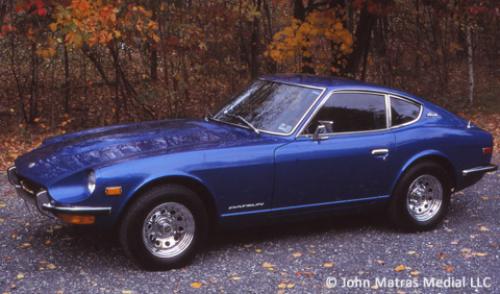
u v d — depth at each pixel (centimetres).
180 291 448
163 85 1197
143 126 573
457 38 1989
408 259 526
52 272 479
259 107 572
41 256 513
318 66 1216
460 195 750
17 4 902
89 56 1161
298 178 529
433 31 1669
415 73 1705
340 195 557
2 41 1217
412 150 582
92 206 452
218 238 568
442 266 511
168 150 488
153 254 477
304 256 527
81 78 1387
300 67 1269
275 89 586
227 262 508
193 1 1138
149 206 468
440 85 1727
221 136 529
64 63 1298
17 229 582
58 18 876
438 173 598
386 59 1587
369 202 576
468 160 618
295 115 545
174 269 488
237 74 1273
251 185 509
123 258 512
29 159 523
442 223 633
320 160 536
